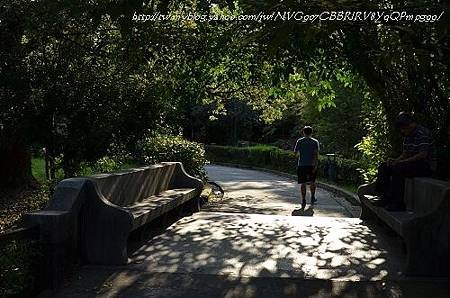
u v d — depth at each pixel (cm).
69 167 1010
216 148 4181
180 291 523
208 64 1170
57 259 533
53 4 449
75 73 966
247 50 1008
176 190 1015
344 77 1250
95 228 611
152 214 726
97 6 428
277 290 528
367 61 859
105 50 1008
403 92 923
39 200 1105
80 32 953
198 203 1081
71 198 584
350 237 802
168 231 827
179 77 1146
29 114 948
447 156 848
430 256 581
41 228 524
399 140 970
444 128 865
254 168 3456
